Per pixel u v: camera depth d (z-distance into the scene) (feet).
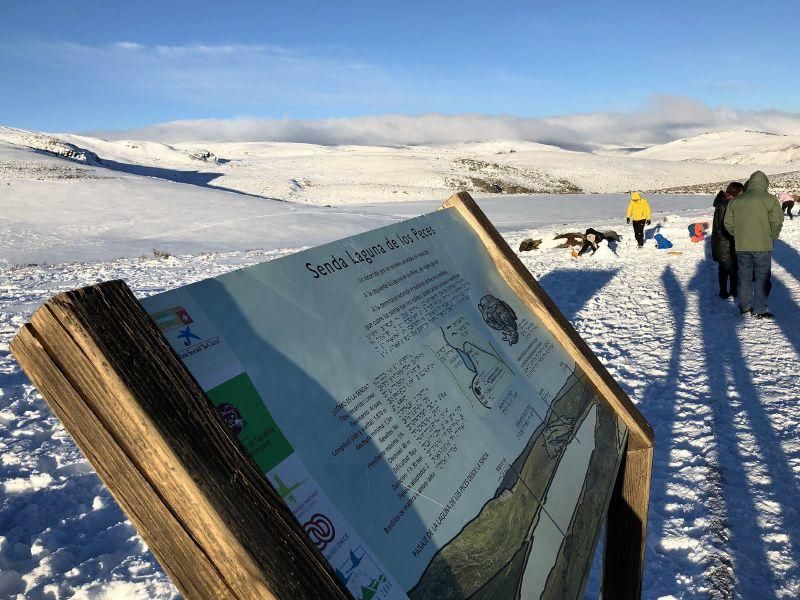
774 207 26.08
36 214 108.47
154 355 3.06
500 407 5.80
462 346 5.97
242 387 3.69
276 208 124.26
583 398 7.20
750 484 12.74
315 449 3.87
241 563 2.85
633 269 43.06
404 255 6.28
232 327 3.92
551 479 5.70
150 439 2.84
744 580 9.82
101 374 2.84
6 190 128.57
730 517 11.57
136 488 2.94
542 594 4.76
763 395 17.43
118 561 10.59
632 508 7.69
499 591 4.39
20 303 34.09
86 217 107.14
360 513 3.86
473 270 7.29
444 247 7.10
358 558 3.65
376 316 5.22
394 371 4.94
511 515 4.96
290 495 3.53
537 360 6.99
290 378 4.02
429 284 6.32
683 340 24.17
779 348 21.99
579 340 7.90
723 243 30.55
